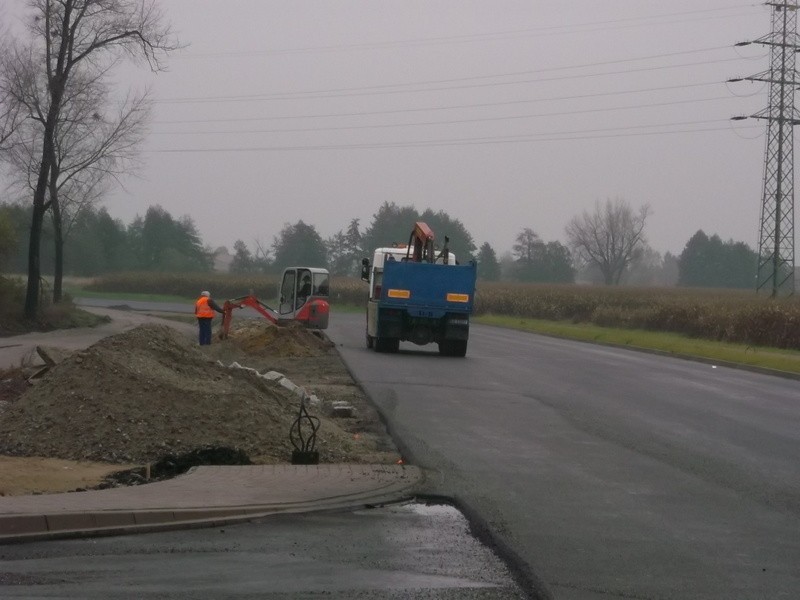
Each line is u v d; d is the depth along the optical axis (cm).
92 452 1205
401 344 3828
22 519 798
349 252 12300
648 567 775
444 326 3166
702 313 4603
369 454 1298
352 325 5303
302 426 1350
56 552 757
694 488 1130
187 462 1172
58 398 1292
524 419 1691
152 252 11288
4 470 1108
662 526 930
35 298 4081
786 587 732
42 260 9312
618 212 12438
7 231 4131
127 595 644
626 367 2998
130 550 773
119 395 1296
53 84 3944
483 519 925
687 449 1421
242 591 665
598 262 12594
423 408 1791
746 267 14088
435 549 809
